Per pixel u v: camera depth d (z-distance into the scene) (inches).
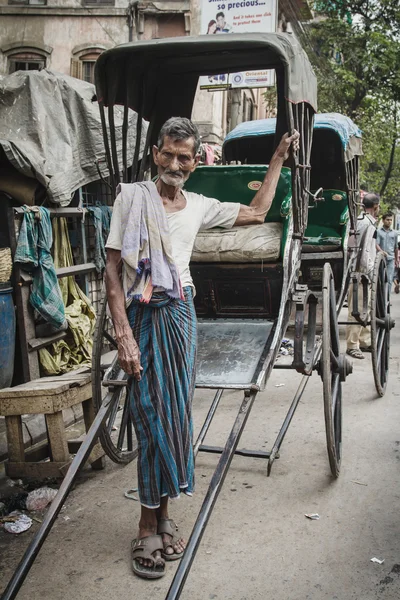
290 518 122.0
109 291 98.7
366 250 252.1
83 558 109.9
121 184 99.2
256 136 228.2
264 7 352.5
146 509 107.3
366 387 213.9
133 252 94.8
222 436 167.9
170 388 101.6
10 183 204.7
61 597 98.4
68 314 226.1
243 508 126.8
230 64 140.8
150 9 471.8
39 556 110.8
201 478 142.0
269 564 106.2
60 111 219.0
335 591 98.3
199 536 84.1
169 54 133.1
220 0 358.6
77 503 131.0
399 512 123.6
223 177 143.1
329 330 132.7
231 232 138.3
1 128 211.3
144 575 103.0
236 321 143.3
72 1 479.2
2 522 122.6
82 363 227.1
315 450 156.6
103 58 123.8
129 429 149.7
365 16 588.1
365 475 141.0
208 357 124.3
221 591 98.8
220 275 140.2
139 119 141.3
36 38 486.0
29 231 193.9
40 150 209.5
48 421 138.6
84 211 240.8
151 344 101.7
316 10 593.9
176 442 102.0
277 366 133.6
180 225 102.2
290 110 121.6
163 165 98.7
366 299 216.7
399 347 283.4
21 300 195.3
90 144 224.8
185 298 103.7
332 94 554.3
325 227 252.7
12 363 190.4
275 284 138.6
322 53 593.6
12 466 139.7
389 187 813.9
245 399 108.2
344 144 216.7
